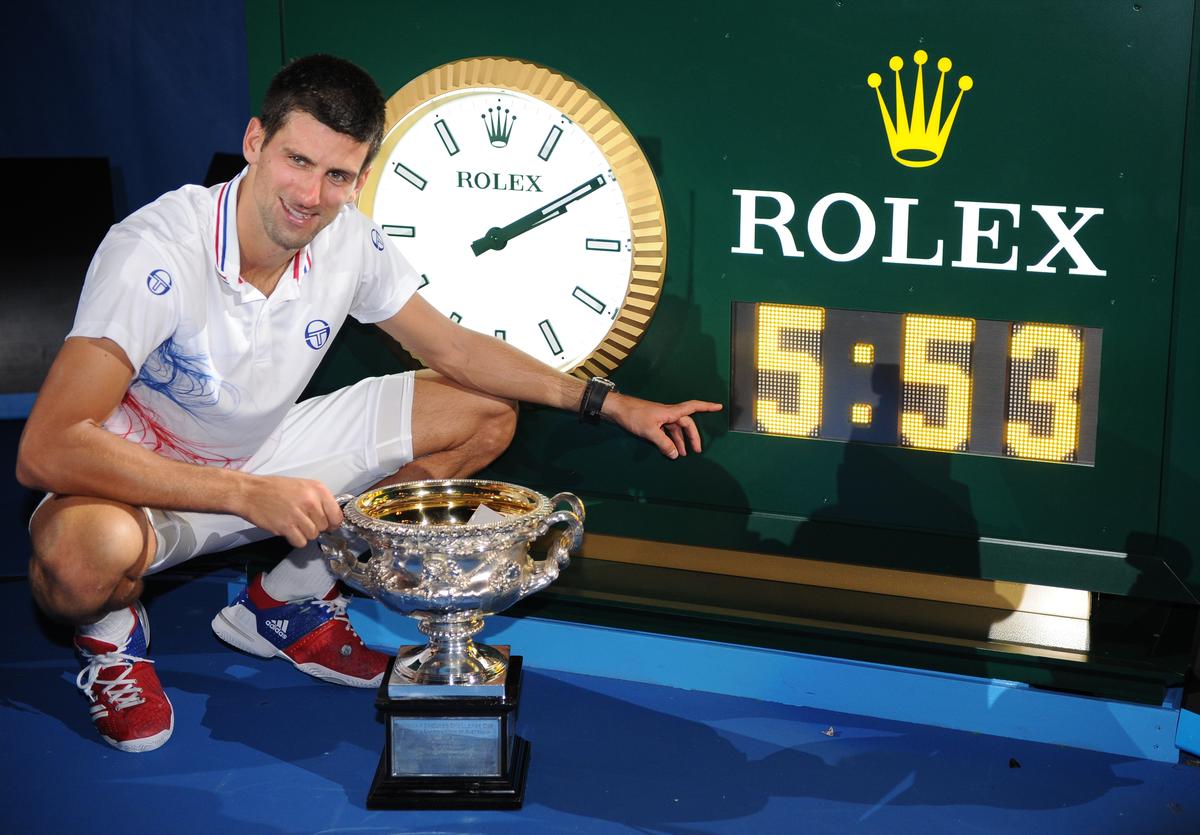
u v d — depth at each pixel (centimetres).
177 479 226
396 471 283
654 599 283
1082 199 244
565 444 295
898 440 269
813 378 273
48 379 225
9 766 251
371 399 279
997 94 245
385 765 242
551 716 272
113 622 255
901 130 254
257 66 298
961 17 244
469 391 279
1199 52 230
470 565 230
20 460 224
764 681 280
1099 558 259
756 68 261
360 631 305
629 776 249
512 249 286
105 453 223
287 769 251
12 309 462
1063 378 254
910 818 235
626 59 269
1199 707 251
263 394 252
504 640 296
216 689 283
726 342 278
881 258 262
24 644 304
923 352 263
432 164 287
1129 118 238
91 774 248
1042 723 263
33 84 496
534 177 280
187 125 497
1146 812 238
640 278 276
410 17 283
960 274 257
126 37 492
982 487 264
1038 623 272
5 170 461
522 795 240
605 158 273
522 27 275
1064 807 239
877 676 272
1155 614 275
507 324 291
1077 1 236
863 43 252
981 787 246
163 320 231
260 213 229
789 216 266
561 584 290
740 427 281
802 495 279
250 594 288
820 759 256
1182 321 242
